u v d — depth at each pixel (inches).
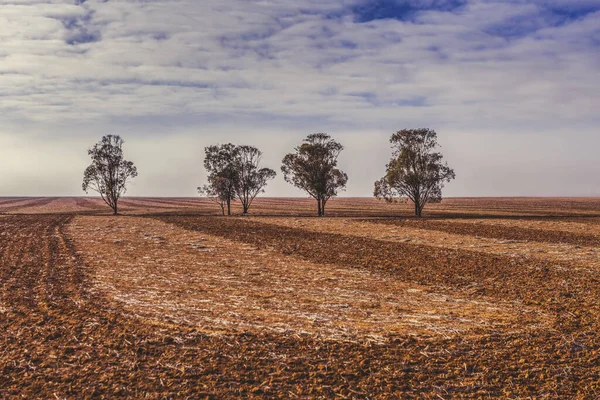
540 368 473.7
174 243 1375.5
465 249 1267.2
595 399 412.2
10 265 1002.1
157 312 655.8
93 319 619.2
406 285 853.8
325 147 3125.0
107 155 3117.6
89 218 2267.5
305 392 424.5
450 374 461.4
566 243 1396.4
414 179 2866.6
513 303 725.9
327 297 760.3
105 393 418.9
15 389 425.1
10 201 7042.3
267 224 2018.9
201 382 440.1
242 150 3380.9
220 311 666.2
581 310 676.1
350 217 2571.4
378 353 511.5
